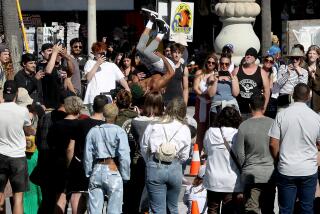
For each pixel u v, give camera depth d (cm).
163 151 1738
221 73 2295
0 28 3484
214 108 2294
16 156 1812
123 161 1738
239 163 1778
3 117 1797
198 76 2402
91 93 2480
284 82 2575
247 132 1770
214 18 4819
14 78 2302
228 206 1798
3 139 1808
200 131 2397
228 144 1784
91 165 1756
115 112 1769
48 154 1839
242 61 2328
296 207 1831
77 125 1812
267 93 2311
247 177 1772
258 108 1788
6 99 1814
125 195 1908
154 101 1838
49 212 1866
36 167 1850
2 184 1823
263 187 1781
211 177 1797
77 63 2517
